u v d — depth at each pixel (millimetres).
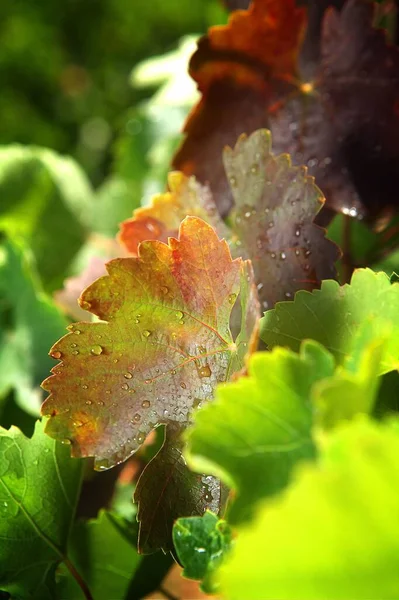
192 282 405
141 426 402
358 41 482
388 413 390
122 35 1496
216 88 491
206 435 336
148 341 403
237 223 456
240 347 399
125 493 518
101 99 1479
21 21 1414
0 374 563
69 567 437
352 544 287
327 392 326
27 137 1366
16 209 703
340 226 567
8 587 429
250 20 480
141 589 454
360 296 391
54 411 399
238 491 333
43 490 430
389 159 473
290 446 336
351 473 289
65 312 567
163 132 788
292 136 487
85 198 747
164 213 466
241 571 286
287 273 437
